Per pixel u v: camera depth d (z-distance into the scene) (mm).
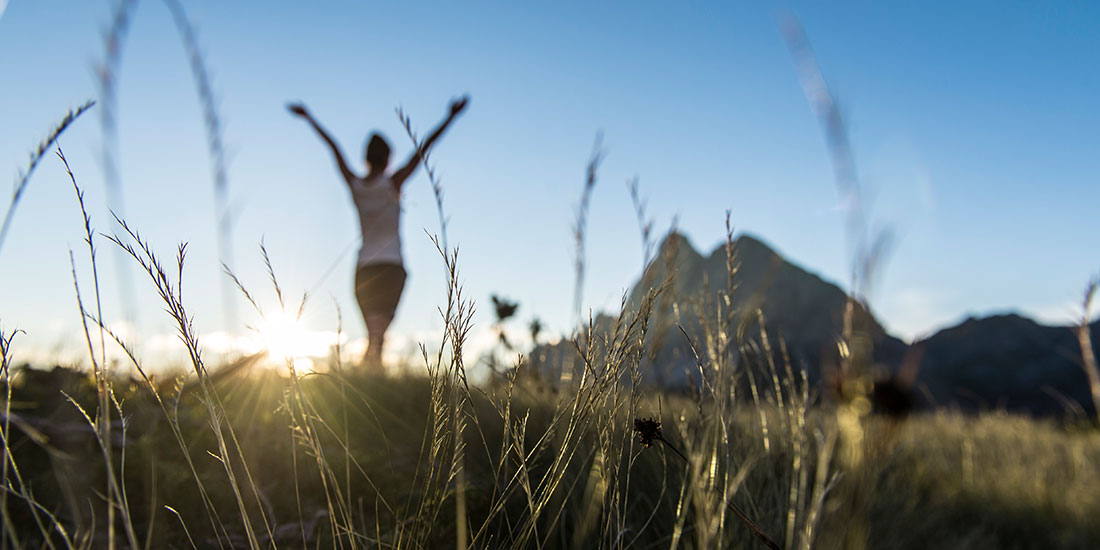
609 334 1517
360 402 3316
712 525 1542
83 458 2221
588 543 1964
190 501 2215
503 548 1788
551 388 2830
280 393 3145
